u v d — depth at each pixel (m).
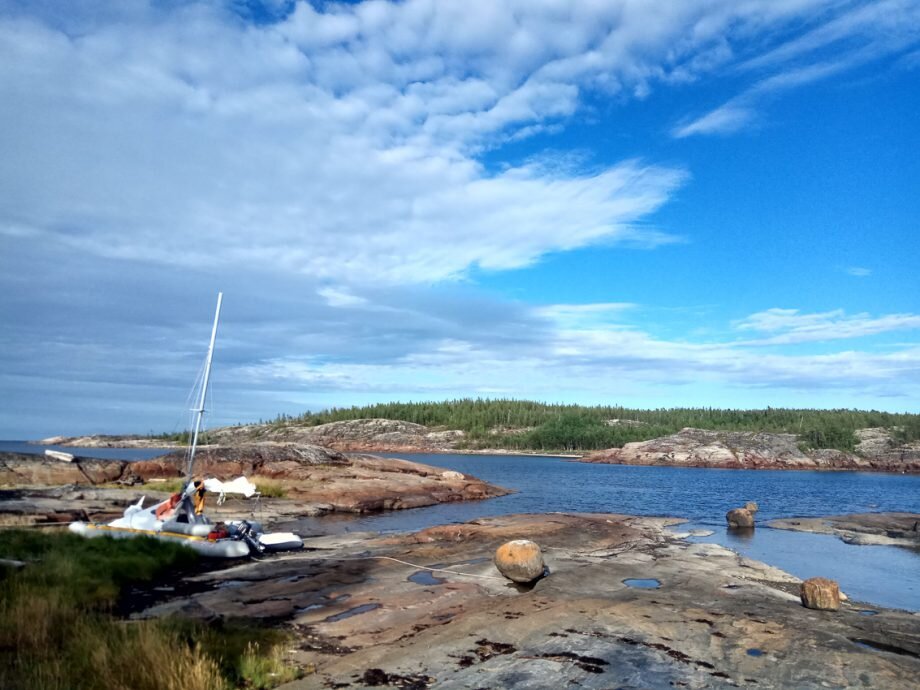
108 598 14.30
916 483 92.25
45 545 17.81
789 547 27.55
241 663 10.04
